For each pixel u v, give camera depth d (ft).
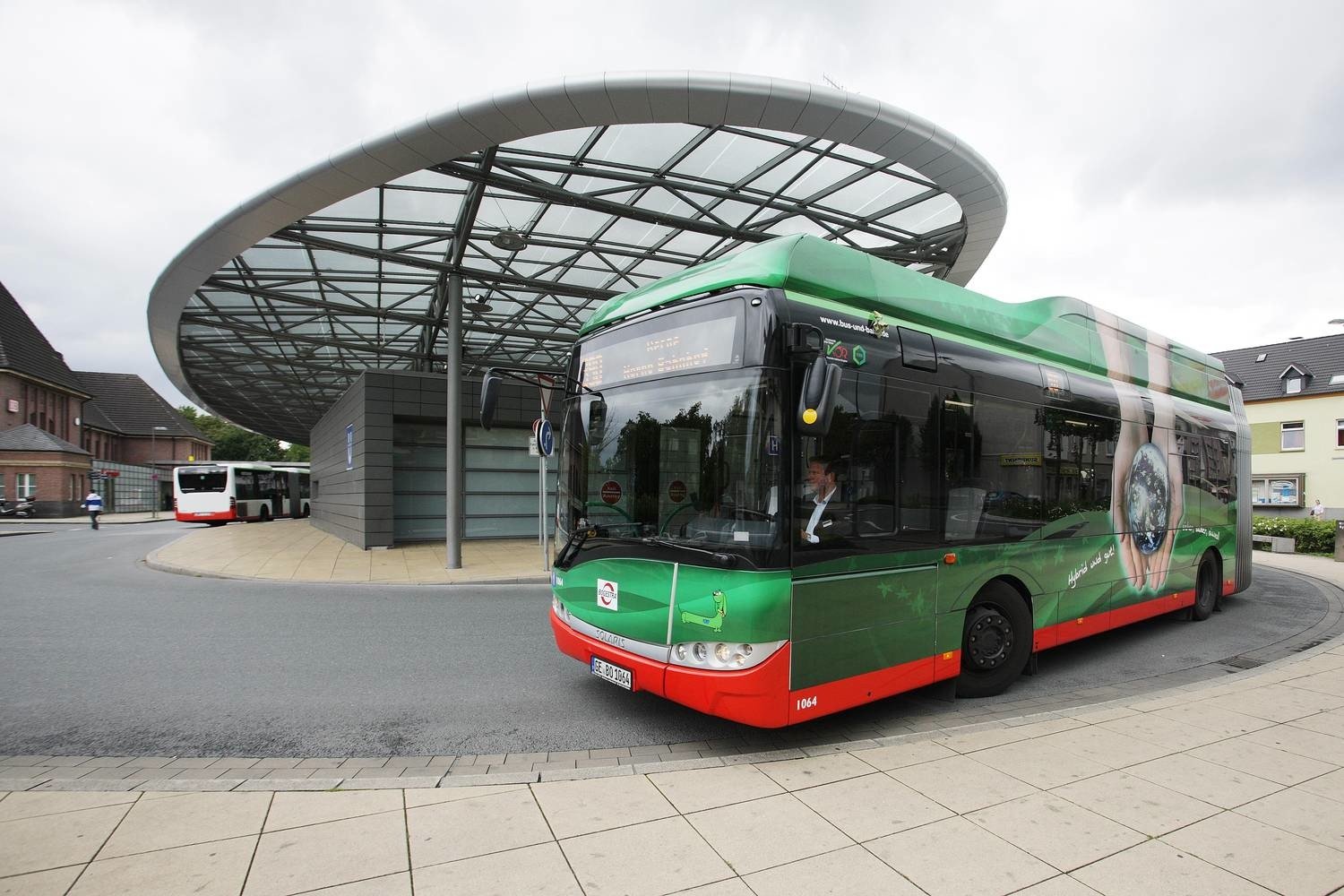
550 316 63.82
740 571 13.23
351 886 9.07
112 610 31.30
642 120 29.30
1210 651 24.59
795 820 10.98
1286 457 116.78
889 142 31.37
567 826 10.75
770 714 13.07
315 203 33.01
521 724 16.38
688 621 13.89
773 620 13.07
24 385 149.69
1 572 45.88
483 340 73.46
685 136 31.89
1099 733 14.93
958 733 14.94
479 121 28.37
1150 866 9.66
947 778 12.62
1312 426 114.32
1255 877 9.43
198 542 64.75
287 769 13.64
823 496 14.10
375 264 46.24
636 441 15.47
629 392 15.93
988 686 18.34
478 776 12.64
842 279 15.26
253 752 14.64
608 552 15.65
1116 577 22.81
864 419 14.98
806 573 13.62
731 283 14.44
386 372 56.75
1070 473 20.84
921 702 18.11
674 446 14.70
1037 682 20.51
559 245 44.21
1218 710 16.56
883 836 10.48
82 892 8.91
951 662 16.76
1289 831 10.69
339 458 70.33
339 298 55.62
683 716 16.94
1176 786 12.26
